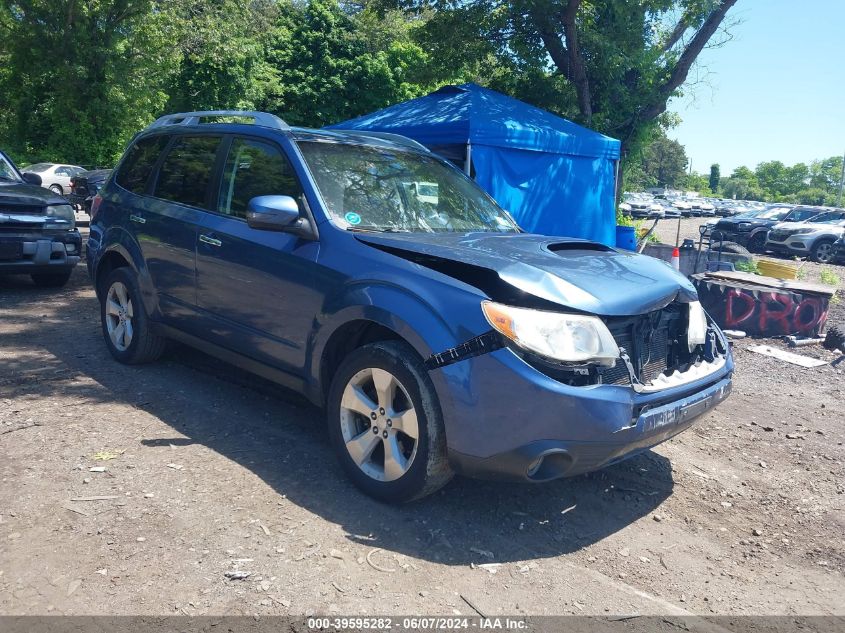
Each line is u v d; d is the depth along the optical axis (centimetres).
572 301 299
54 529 291
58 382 477
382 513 323
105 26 2725
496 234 395
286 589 261
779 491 393
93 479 337
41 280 831
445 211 425
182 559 275
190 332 450
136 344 502
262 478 351
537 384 283
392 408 322
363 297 329
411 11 1536
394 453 321
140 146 537
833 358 721
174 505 317
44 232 766
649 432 308
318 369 358
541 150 980
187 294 444
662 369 343
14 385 468
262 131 424
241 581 264
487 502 346
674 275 361
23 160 2825
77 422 408
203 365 532
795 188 14875
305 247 367
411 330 307
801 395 585
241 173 427
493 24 1450
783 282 848
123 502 317
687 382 335
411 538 305
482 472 300
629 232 1191
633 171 1662
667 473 407
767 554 322
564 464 297
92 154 2814
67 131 2753
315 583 266
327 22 3297
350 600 258
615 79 1444
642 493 377
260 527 304
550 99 1481
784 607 279
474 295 301
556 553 306
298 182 386
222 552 282
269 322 384
